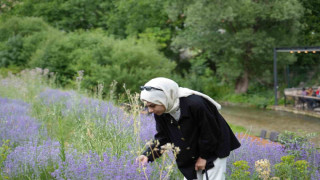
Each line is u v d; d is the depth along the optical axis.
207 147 2.96
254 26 19.91
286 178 3.99
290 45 19.30
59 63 19.05
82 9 27.91
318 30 21.23
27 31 24.67
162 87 2.83
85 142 4.93
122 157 3.98
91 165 3.85
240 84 20.89
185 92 2.95
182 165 3.19
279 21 19.17
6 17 27.78
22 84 11.67
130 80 14.88
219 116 3.04
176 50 23.42
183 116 2.91
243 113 15.66
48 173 4.14
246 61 20.36
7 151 4.53
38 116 8.02
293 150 4.82
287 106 16.55
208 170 3.05
